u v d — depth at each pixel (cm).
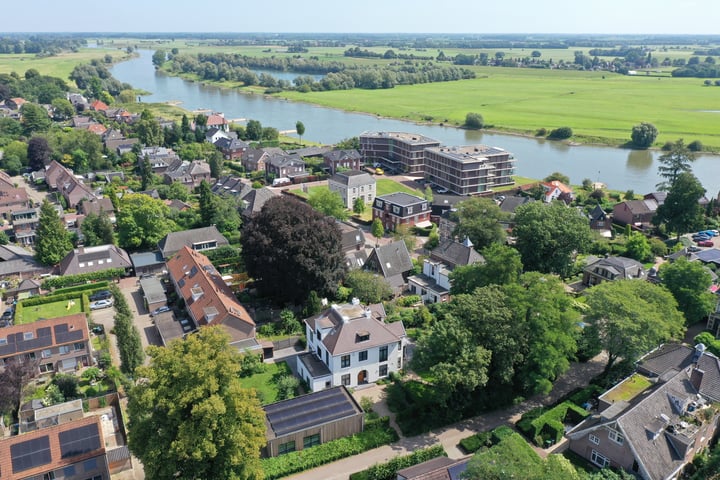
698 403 6644
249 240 10062
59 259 12025
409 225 14650
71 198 16212
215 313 9031
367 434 7069
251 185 19000
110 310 10575
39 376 8450
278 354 9138
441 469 5769
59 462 5947
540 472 5016
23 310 10462
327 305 9875
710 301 9506
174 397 5581
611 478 5816
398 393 7881
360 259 11938
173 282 11319
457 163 17888
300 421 6969
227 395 5775
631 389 7269
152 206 13175
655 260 13150
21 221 14112
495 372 7406
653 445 6066
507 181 19525
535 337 7444
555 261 11250
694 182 13738
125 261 12069
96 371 8444
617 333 7738
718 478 5925
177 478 5728
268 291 10262
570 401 7531
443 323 7375
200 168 19025
